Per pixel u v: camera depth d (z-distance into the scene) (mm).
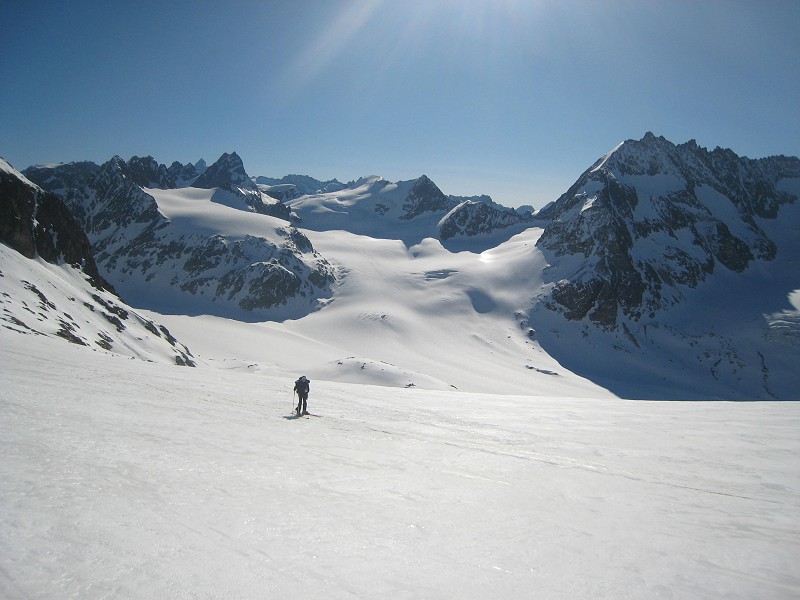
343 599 4934
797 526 8336
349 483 9156
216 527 6426
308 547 6094
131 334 57562
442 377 108000
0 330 28953
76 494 6996
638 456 13984
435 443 14297
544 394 105625
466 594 5250
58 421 11445
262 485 8469
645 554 6805
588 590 5598
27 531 5719
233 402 18938
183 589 4832
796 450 15164
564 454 13820
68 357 26406
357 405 22500
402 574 5602
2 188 64500
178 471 8703
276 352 108875
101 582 4828
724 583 6039
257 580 5164
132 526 6176
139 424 12438
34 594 4516
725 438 17125
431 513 7801
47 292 49438
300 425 15438
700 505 9430
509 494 9320
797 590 5914
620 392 118812
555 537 7195
